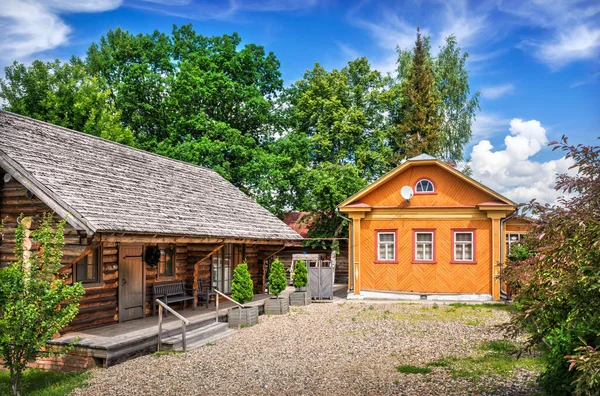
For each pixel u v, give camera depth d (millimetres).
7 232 11633
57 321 8375
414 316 17297
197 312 15523
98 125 31500
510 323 6625
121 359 10664
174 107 31453
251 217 19719
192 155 28938
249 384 8945
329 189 28312
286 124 34562
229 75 33156
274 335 13906
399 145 37062
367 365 10219
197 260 16500
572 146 5305
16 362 8188
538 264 5863
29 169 10859
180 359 10953
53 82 34500
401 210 22922
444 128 38469
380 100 34688
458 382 8617
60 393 8461
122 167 15320
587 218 5031
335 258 31953
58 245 8719
